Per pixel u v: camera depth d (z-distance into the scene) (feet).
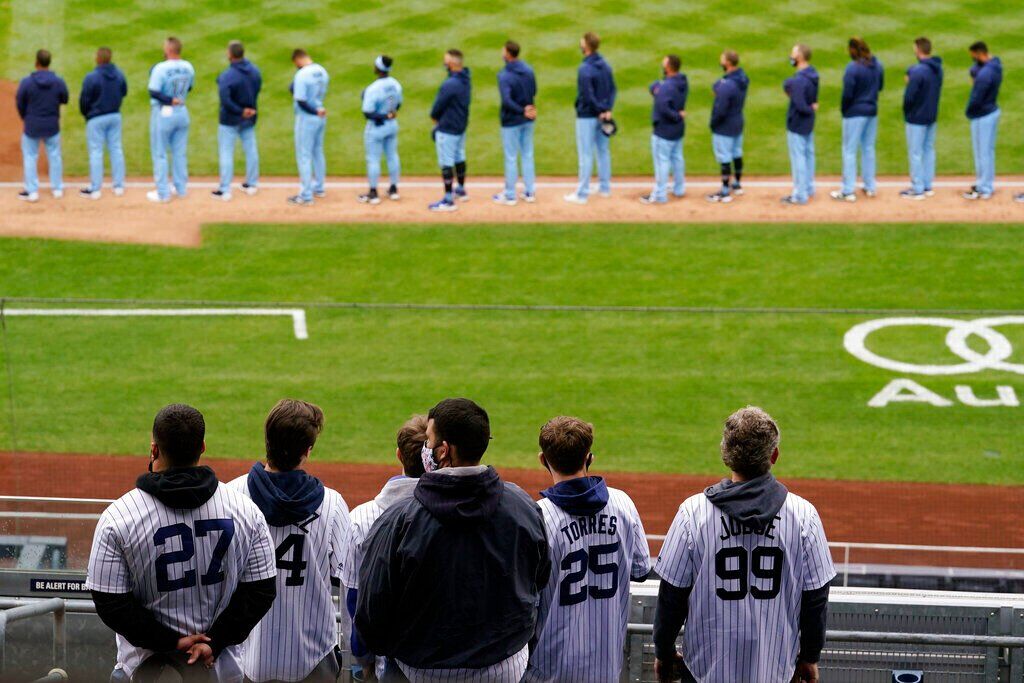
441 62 257.96
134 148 235.20
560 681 54.65
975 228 199.00
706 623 52.26
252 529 50.34
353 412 149.28
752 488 51.03
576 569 53.42
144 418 146.92
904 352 162.91
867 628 64.08
